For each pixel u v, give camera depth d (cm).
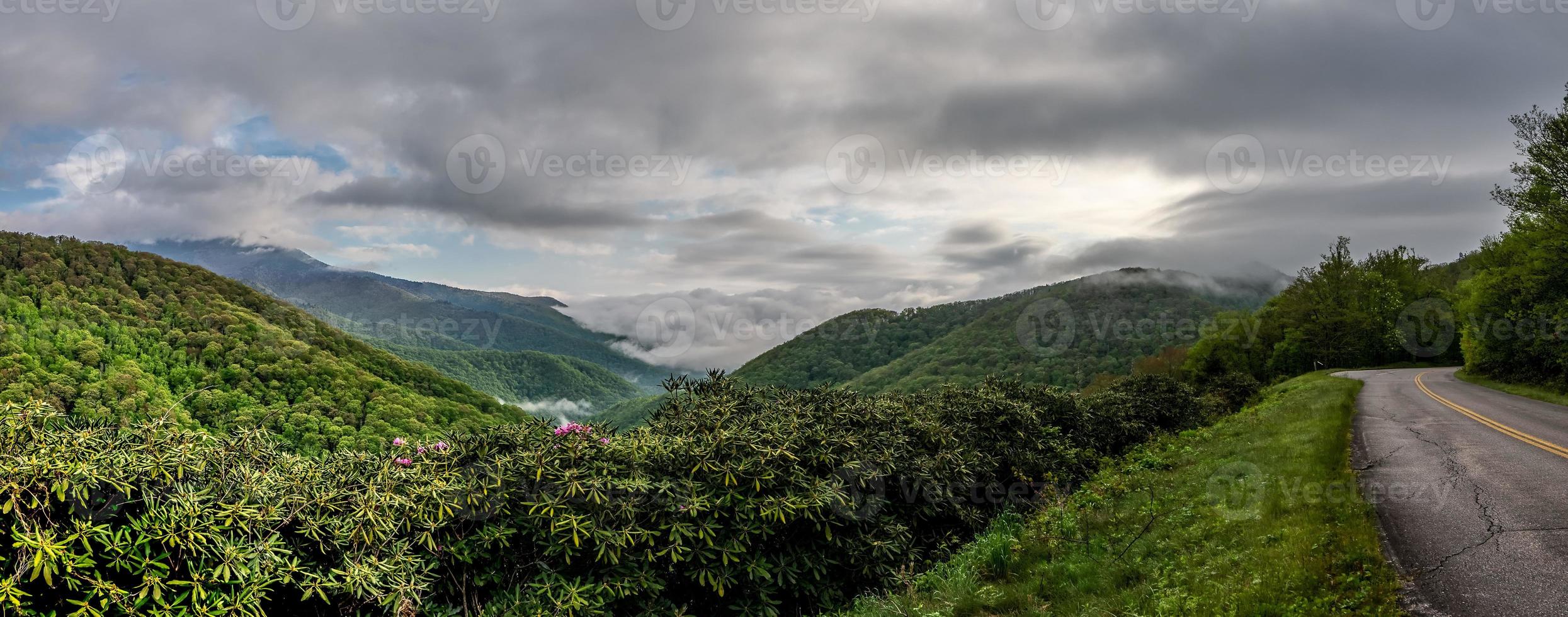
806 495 593
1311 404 2011
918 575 677
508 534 478
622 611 514
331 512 420
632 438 602
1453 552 546
